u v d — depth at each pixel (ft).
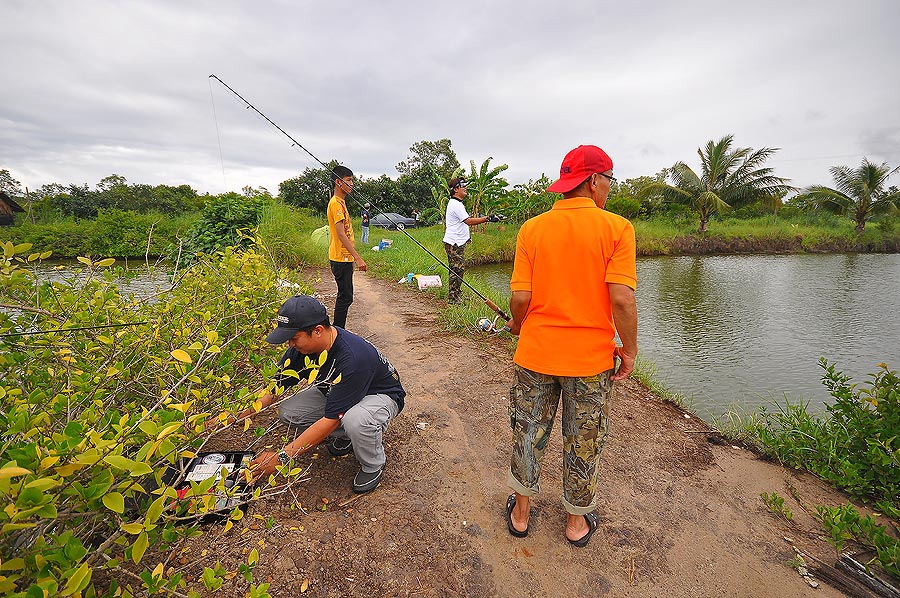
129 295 9.43
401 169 143.84
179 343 7.81
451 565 6.84
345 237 14.56
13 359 6.32
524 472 7.05
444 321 19.43
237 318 10.18
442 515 7.86
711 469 9.86
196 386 7.88
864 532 7.55
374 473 8.25
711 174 78.23
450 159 145.18
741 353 20.61
